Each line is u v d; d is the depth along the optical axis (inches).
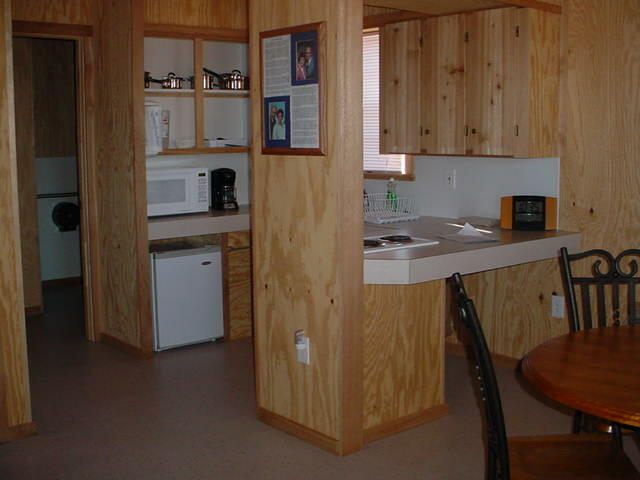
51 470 129.6
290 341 142.1
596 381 84.3
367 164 213.6
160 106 200.7
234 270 210.2
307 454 135.4
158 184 200.2
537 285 178.5
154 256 195.2
